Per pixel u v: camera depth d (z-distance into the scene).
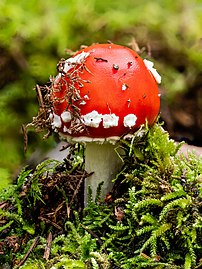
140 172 0.28
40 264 0.27
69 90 0.26
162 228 0.26
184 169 0.28
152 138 0.28
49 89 0.28
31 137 0.45
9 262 0.28
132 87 0.26
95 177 0.29
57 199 0.30
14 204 0.30
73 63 0.27
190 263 0.25
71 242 0.28
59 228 0.29
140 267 0.26
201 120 0.47
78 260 0.26
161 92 0.48
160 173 0.28
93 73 0.26
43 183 0.30
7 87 0.48
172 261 0.26
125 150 0.29
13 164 0.44
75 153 0.32
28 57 0.48
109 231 0.28
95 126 0.26
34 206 0.30
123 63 0.26
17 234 0.29
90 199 0.29
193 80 0.48
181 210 0.26
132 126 0.26
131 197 0.27
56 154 0.40
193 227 0.26
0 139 0.46
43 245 0.28
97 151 0.28
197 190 0.27
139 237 0.27
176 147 0.29
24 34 0.48
